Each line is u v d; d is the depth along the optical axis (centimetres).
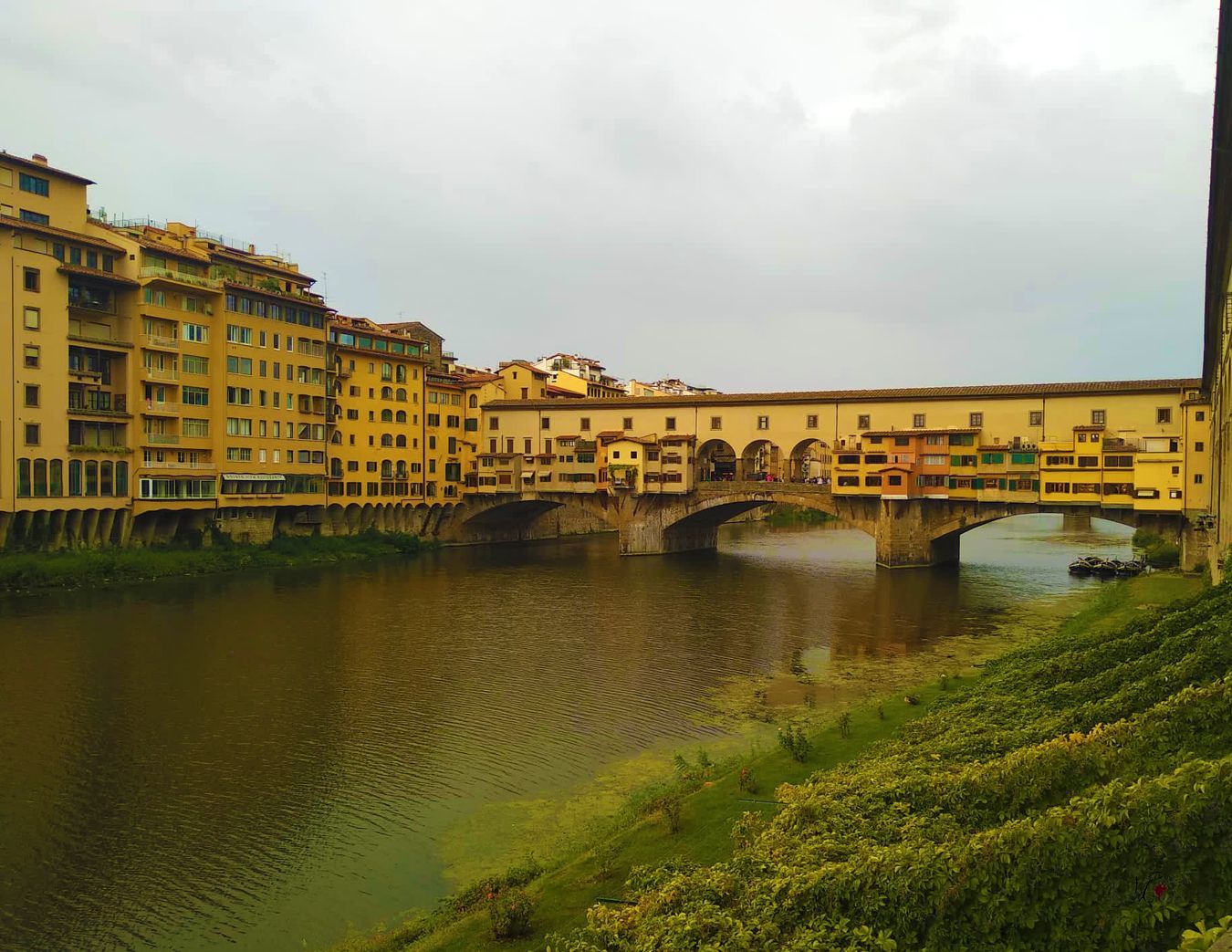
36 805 2769
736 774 2614
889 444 8362
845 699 3828
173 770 3050
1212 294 4016
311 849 2489
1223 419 4428
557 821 2639
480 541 10988
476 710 3712
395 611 6025
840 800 1686
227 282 7738
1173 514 7131
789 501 9019
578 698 3884
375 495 9631
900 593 6844
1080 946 1006
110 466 6981
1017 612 6012
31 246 6488
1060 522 15850
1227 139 2131
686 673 4341
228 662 4506
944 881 1132
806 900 1248
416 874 2345
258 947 2023
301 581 7288
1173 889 968
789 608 6197
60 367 6619
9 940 2056
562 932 1712
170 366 7444
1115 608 5056
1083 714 1959
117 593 6319
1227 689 1438
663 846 2092
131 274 7169
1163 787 1044
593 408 10381
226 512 8000
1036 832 1094
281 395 8400
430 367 11688
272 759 3152
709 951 1160
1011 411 8144
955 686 3566
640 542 9681
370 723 3544
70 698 3844
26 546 6500
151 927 2111
